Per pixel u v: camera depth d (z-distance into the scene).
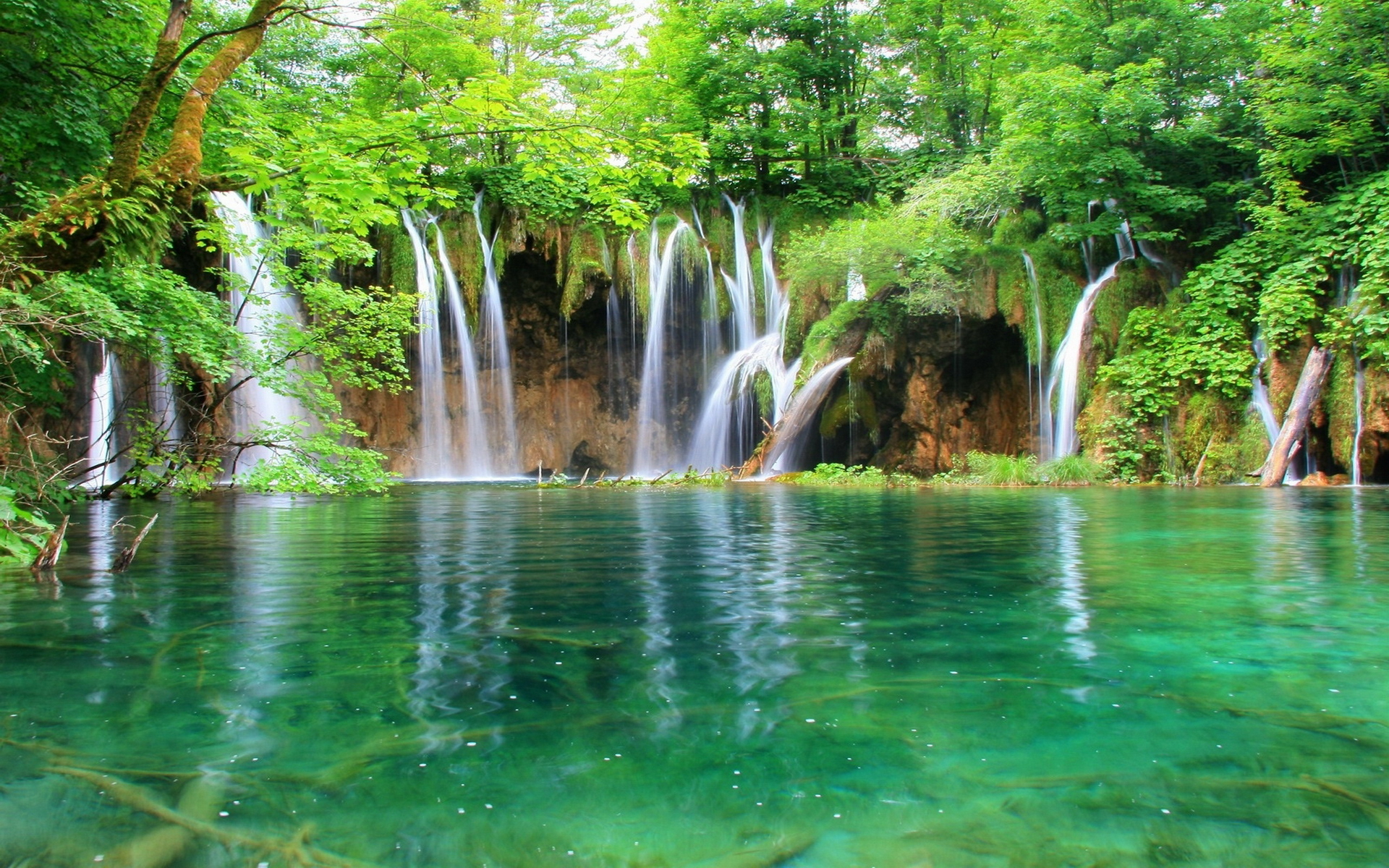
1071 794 1.73
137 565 5.18
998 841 1.53
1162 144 18.48
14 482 8.05
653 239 22.66
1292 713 2.25
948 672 2.66
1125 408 16.64
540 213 21.91
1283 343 15.61
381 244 21.00
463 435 22.62
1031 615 3.55
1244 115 18.20
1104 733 2.09
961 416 19.22
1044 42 19.30
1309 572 4.78
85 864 1.42
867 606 3.78
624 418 23.55
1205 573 4.77
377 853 1.47
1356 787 1.77
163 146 9.41
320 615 3.56
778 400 20.53
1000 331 18.81
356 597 4.01
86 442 16.28
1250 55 18.12
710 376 22.88
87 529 7.46
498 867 1.42
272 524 8.04
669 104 23.53
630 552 5.88
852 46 24.05
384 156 6.86
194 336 8.64
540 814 1.64
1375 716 2.22
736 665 2.74
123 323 6.86
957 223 20.44
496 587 4.30
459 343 22.16
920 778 1.82
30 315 6.03
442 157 22.11
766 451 18.95
